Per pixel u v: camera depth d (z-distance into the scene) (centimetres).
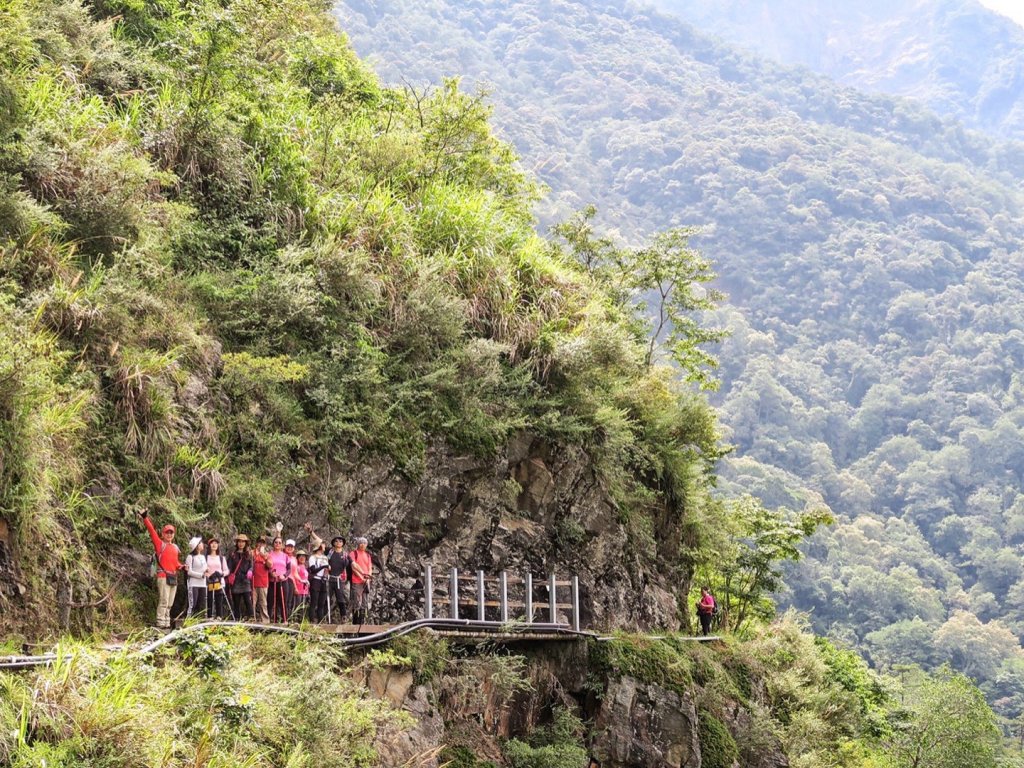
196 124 2270
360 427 2072
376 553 2078
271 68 2820
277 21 2895
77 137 2025
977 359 16575
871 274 18625
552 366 2544
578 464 2503
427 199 2653
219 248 2188
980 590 12725
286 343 2105
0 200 1750
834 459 15312
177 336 1873
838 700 3519
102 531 1606
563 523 2459
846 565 12050
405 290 2353
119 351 1759
